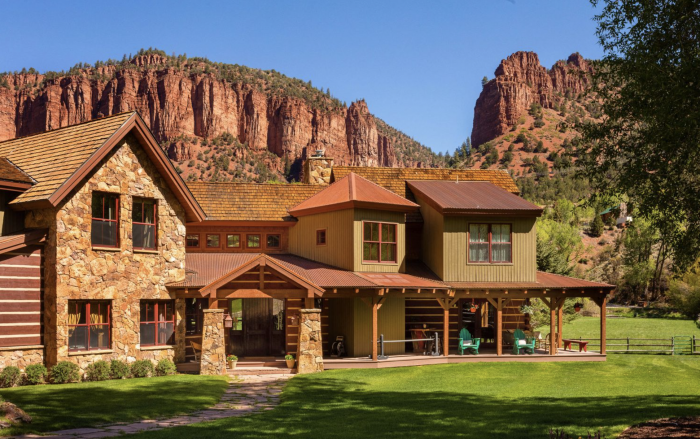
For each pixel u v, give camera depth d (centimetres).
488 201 2903
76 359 2075
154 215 2395
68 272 2061
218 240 2970
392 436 1210
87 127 2336
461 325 2959
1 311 1964
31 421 1312
